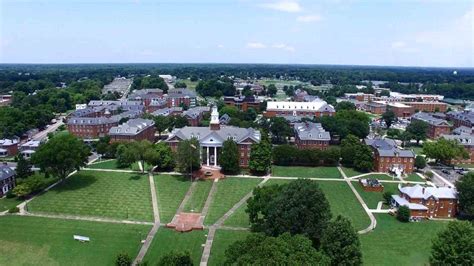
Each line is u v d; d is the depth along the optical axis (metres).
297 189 89.75
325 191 132.38
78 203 119.88
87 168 156.88
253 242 70.44
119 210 114.75
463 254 74.06
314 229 83.69
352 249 74.88
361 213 113.81
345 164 165.88
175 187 134.75
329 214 88.19
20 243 94.00
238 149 152.25
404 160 154.62
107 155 174.38
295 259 63.50
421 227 104.81
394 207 118.56
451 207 112.38
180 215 111.38
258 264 60.78
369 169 156.50
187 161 142.12
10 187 132.00
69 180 141.25
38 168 158.38
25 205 117.81
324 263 65.38
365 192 132.00
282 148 164.88
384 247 92.69
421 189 115.75
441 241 77.38
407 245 93.94
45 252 90.06
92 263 85.62
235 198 124.81
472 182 110.44
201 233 100.19
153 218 109.50
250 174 151.25
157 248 92.00
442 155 163.88
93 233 99.69
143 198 124.31
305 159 163.38
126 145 163.50
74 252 90.19
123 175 147.75
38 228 102.25
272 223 88.56
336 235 76.62
